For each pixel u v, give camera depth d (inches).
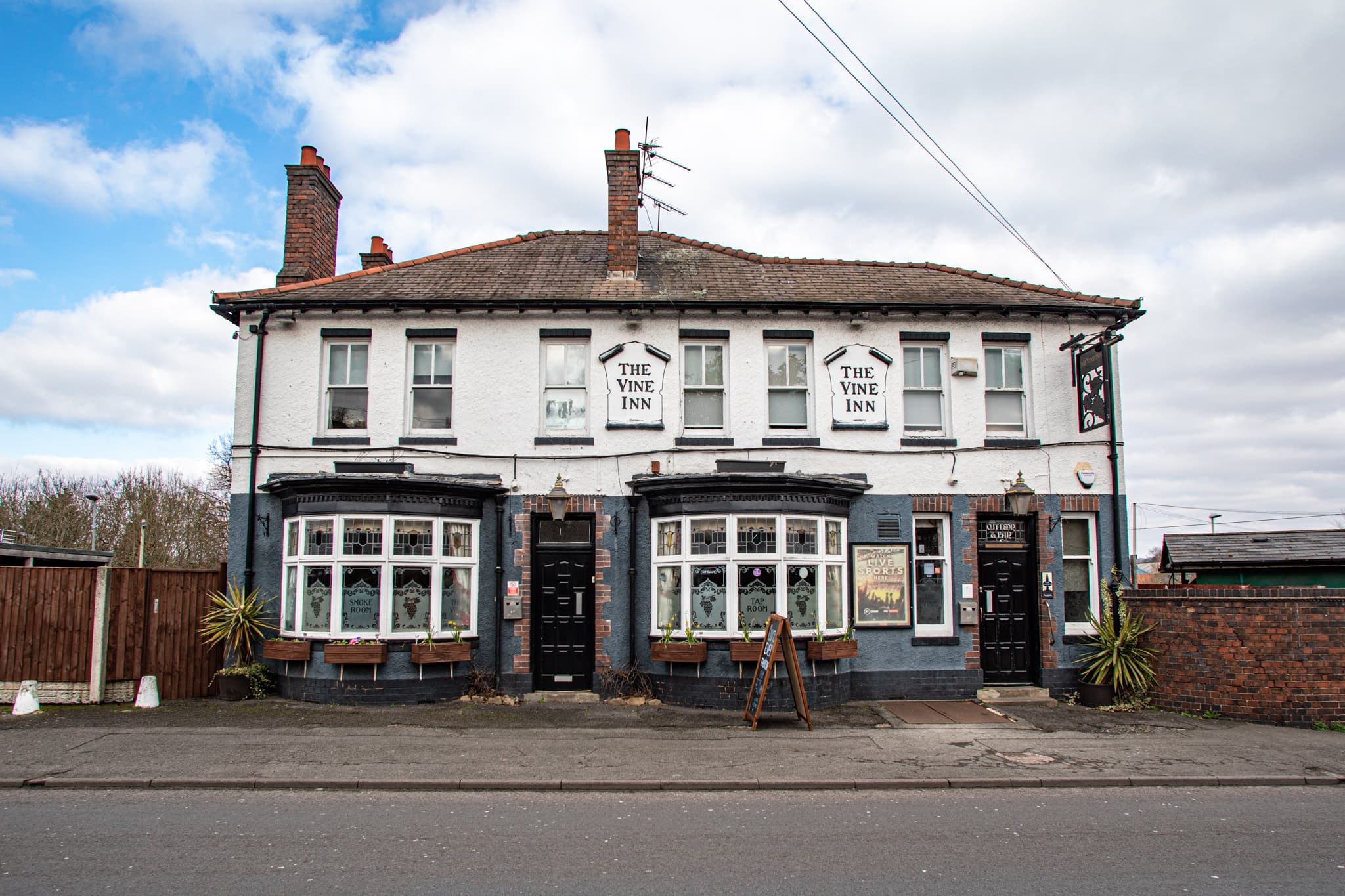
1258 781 342.6
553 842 261.7
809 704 490.9
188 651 512.7
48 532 1185.4
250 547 523.8
